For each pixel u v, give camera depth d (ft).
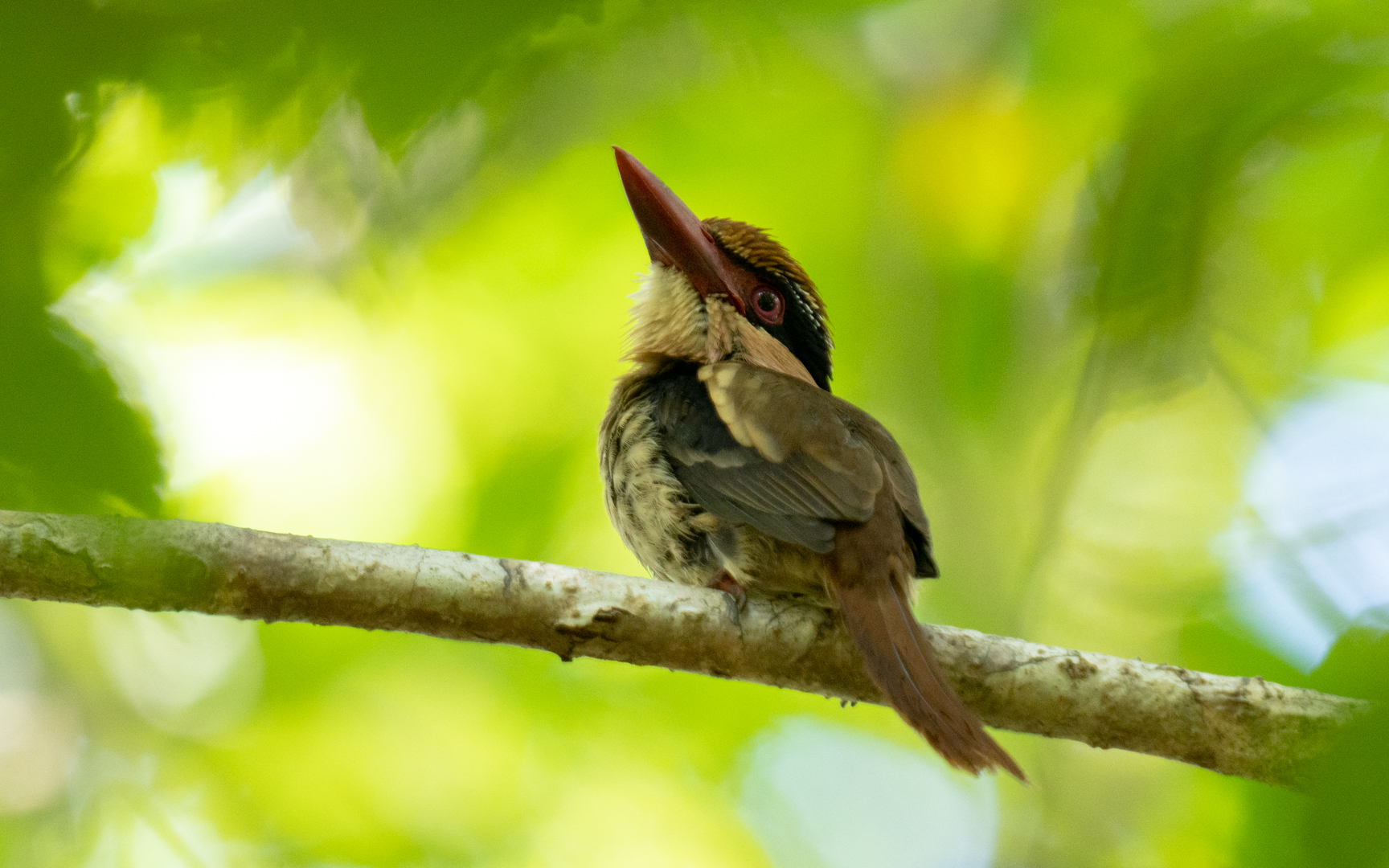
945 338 39.93
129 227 28.43
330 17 24.14
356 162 33.37
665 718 36.70
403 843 34.71
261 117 25.80
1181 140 34.68
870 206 40.11
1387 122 34.78
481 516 38.06
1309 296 38.37
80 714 35.58
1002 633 38.22
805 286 32.78
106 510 26.78
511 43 25.46
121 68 24.27
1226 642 33.01
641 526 26.68
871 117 39.37
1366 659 22.90
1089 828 36.83
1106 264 35.99
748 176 39.52
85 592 20.16
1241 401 37.96
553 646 21.94
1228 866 29.01
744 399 26.45
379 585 21.03
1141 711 22.39
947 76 39.01
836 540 23.79
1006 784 38.45
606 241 39.81
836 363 40.70
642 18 30.83
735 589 23.59
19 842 33.99
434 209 35.78
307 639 36.09
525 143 35.29
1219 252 37.63
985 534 39.55
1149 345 36.58
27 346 26.55
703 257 31.17
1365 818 19.47
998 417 40.06
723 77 35.65
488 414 39.40
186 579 20.39
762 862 36.14
